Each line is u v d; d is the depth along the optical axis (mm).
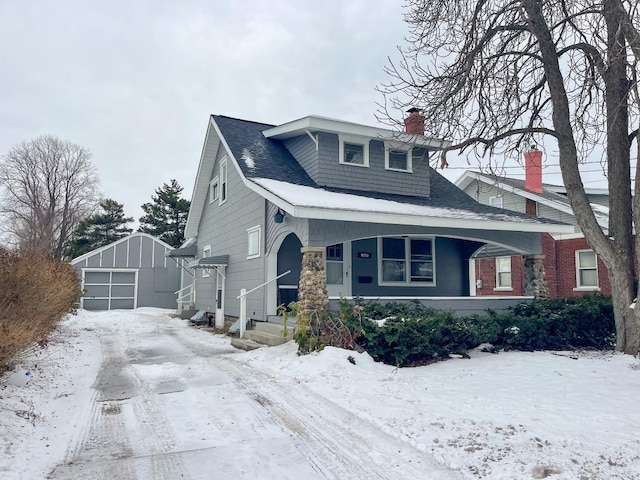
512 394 5824
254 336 10867
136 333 13820
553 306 9961
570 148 8664
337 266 13094
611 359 7816
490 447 3996
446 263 14984
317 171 12531
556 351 9047
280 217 10711
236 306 13945
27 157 41469
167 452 4195
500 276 19453
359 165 13156
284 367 7684
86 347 10414
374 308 8844
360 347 8125
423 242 14594
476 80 8812
